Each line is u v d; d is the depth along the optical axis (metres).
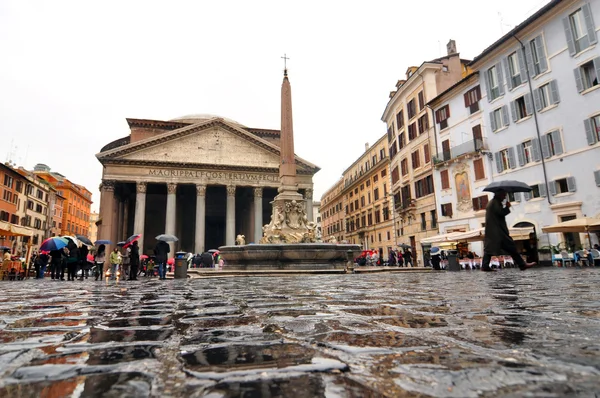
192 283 10.58
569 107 23.09
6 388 1.51
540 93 24.88
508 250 8.22
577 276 10.62
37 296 6.80
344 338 2.47
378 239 54.16
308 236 17.31
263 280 11.06
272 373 1.69
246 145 49.00
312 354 2.05
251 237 48.94
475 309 3.86
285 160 18.14
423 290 6.60
